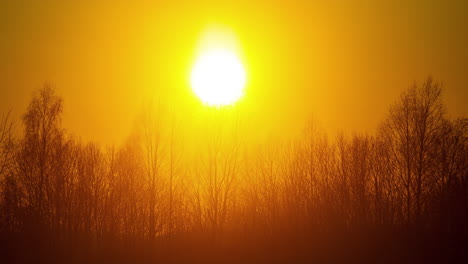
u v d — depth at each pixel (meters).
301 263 85.38
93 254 88.62
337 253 85.00
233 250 89.25
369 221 88.12
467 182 79.62
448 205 78.69
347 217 90.12
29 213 83.81
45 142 87.44
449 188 80.38
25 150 85.69
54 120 88.94
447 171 83.69
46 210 85.88
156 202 91.50
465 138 86.12
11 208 83.44
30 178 85.00
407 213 84.25
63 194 88.12
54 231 86.38
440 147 85.12
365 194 90.88
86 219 90.62
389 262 79.38
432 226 79.19
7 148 84.75
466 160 83.94
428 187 84.19
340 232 87.75
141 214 91.31
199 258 88.00
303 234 89.00
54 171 87.62
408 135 87.31
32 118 87.62
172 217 91.25
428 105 87.38
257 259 87.81
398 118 88.94
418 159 85.75
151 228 90.69
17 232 83.06
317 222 90.75
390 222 85.19
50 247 85.06
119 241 90.62
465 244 75.44
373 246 83.19
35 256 83.38
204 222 90.75
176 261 88.00
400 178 87.31
